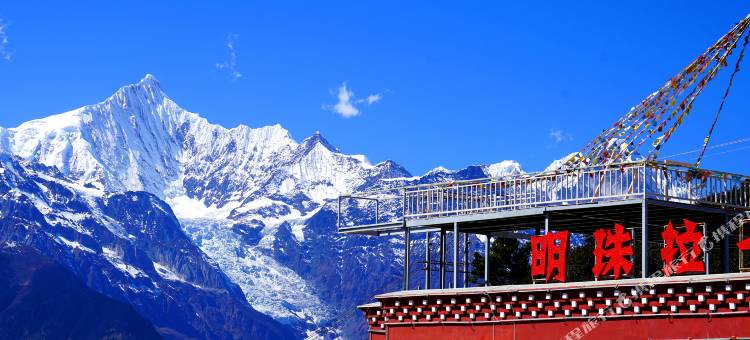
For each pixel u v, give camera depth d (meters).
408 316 48.47
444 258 52.91
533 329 43.72
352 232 55.62
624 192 45.75
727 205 46.28
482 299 45.50
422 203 52.94
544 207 47.44
